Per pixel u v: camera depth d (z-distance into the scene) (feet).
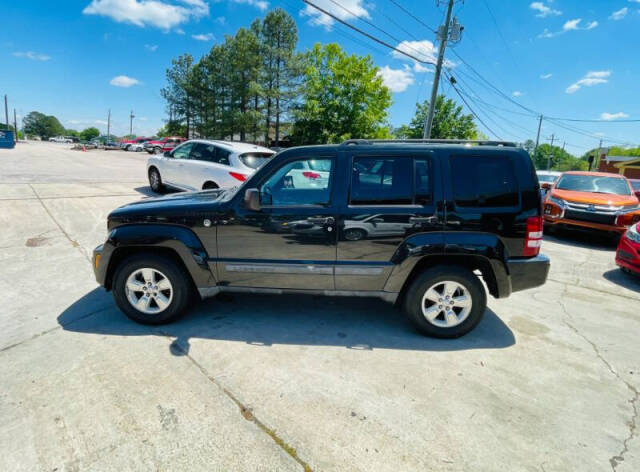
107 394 7.84
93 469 6.06
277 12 117.70
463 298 10.53
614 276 18.11
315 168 10.39
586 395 8.52
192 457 6.36
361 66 100.07
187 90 149.28
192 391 8.05
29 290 13.17
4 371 8.50
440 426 7.30
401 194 10.19
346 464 6.33
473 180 10.13
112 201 28.45
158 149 122.52
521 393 8.48
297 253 10.47
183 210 10.58
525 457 6.63
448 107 111.55
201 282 10.84
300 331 11.00
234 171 25.88
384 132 106.11
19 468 6.03
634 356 10.40
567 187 28.66
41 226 21.06
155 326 10.98
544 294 15.16
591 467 6.47
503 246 10.10
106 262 10.93
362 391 8.30
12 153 71.51
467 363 9.63
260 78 118.83
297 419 7.35
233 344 10.09
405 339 10.75
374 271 10.37
